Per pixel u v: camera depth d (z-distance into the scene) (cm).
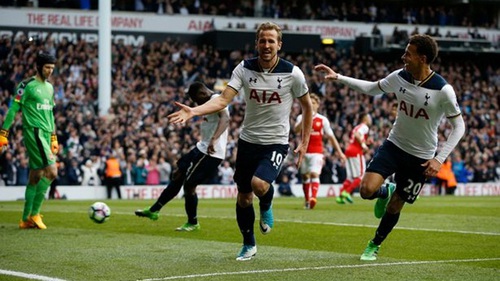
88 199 2595
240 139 884
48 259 879
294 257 904
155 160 2769
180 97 3231
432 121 848
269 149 873
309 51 3809
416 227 1298
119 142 2784
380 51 3934
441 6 4441
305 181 1845
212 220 1432
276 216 1560
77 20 3547
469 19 4341
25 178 2598
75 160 2673
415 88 838
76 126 2795
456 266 832
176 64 3438
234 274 770
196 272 785
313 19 4009
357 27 4053
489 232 1206
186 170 1214
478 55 4109
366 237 1126
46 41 3353
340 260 877
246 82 852
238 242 1062
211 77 3516
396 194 874
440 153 832
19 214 1595
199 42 3794
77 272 784
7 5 3466
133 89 3212
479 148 3481
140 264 841
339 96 3481
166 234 1168
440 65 4116
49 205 2019
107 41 2833
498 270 805
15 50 3231
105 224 1332
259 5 3956
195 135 2945
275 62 855
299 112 3156
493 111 3728
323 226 1302
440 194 3173
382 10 4178
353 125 3375
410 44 828
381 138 3328
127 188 2714
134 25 3681
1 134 1221
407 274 776
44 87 1233
